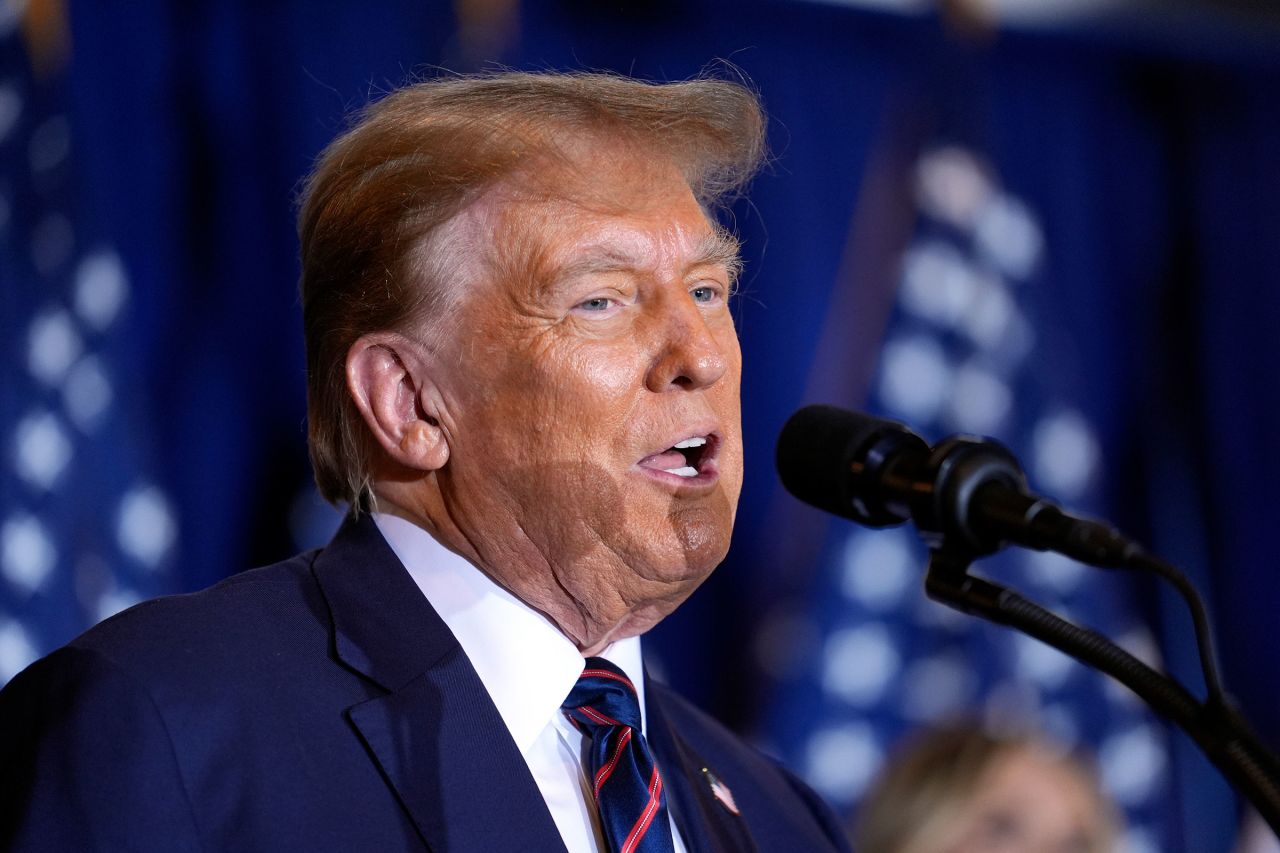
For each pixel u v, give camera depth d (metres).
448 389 3.87
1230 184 13.76
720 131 4.20
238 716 3.42
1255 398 13.64
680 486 3.81
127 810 3.19
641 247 3.82
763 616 10.94
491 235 3.82
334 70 9.80
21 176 9.38
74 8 9.35
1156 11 13.09
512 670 3.84
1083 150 13.13
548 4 10.62
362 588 3.86
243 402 9.45
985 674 11.52
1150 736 12.20
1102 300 13.05
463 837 3.43
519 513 3.83
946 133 12.12
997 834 6.07
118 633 3.52
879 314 11.59
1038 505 3.12
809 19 11.77
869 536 11.30
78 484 9.14
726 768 4.75
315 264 4.06
